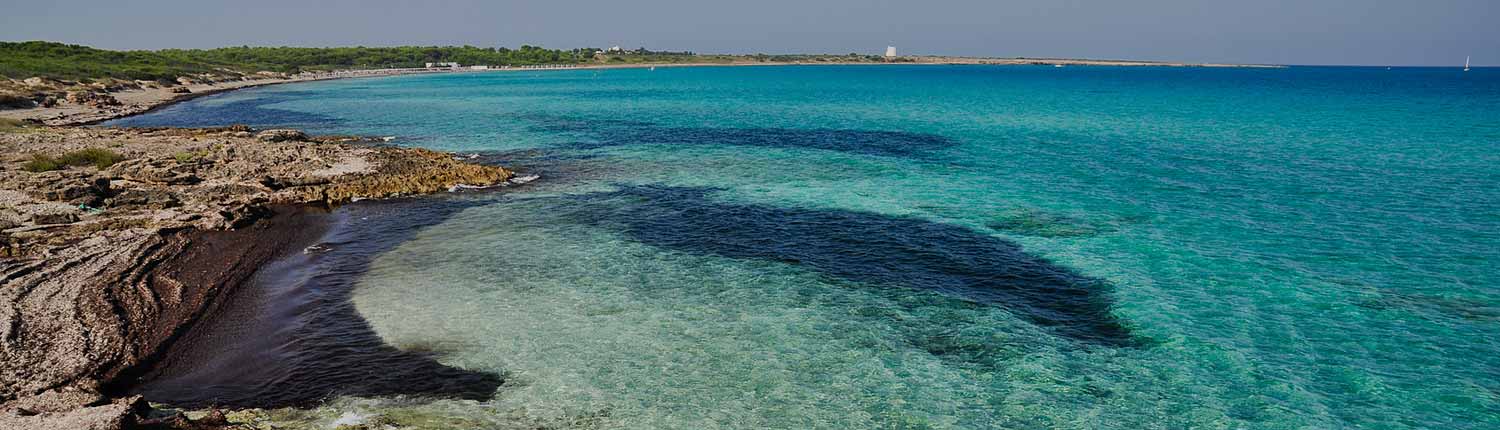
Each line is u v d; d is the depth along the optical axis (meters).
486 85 147.25
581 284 21.92
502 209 31.30
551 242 26.34
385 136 57.03
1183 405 15.20
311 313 19.61
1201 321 19.17
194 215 27.55
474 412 14.74
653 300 20.66
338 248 25.53
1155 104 92.31
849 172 40.38
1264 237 26.44
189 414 14.02
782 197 33.91
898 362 17.03
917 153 47.50
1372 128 60.03
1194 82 183.38
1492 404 15.01
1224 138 54.28
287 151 40.75
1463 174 37.69
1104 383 16.11
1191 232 27.25
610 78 194.25
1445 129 58.66
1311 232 26.92
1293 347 17.58
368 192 33.25
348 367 16.56
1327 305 19.98
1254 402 15.26
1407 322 18.84
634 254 24.95
